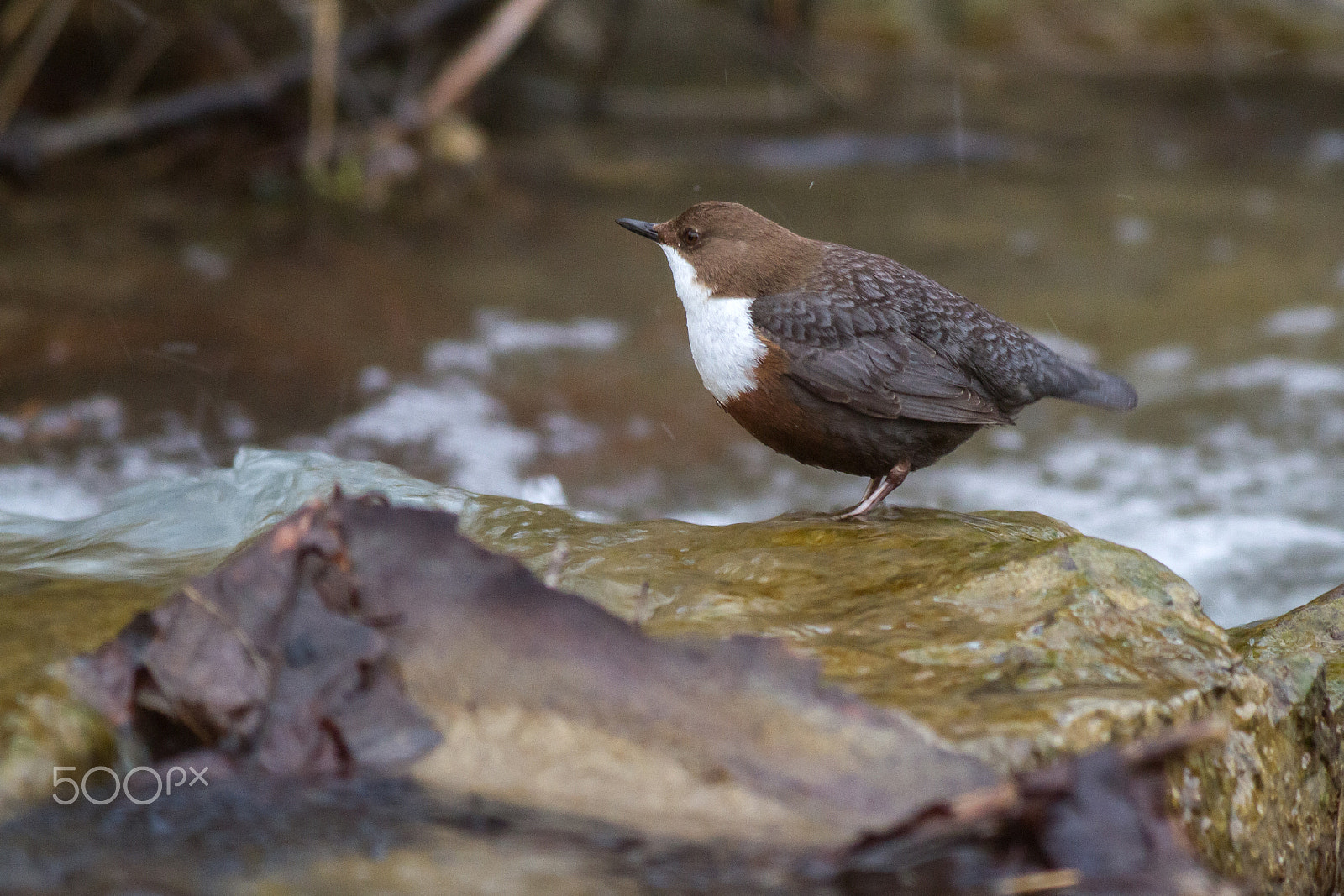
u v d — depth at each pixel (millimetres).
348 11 18578
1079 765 3885
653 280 15203
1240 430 12008
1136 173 19766
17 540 6574
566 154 19609
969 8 26609
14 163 16156
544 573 5645
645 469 11102
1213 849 4676
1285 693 5383
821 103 22688
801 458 7754
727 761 4086
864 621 5184
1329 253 16297
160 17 17312
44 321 12617
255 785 4117
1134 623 5219
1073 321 13875
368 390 11922
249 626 4336
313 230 15891
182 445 10594
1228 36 26656
